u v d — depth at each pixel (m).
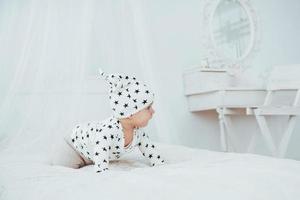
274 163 0.82
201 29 2.72
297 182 0.63
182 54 2.60
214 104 2.31
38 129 1.42
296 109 1.97
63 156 1.18
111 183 0.67
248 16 2.99
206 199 0.55
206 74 2.41
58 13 1.50
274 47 3.11
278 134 3.06
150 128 1.98
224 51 2.82
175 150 1.29
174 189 0.60
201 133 2.63
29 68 1.44
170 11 2.58
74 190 0.65
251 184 0.61
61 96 1.47
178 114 2.54
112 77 1.06
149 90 1.10
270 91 2.46
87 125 1.16
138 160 1.23
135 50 1.81
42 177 0.83
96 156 1.02
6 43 1.50
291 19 3.25
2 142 1.39
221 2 2.85
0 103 1.47
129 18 1.80
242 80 2.85
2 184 0.80
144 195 0.58
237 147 2.38
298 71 2.43
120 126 1.08
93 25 1.69
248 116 2.87
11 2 1.51
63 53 1.50
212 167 0.80
